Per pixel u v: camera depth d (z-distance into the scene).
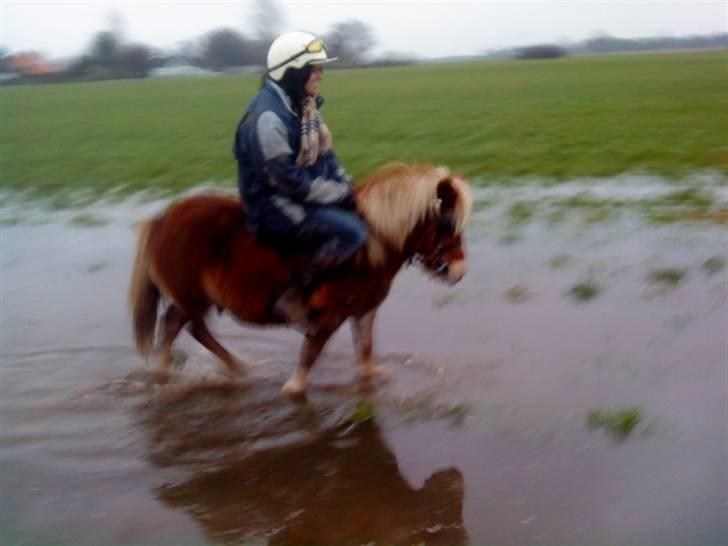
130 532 4.45
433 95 37.75
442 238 5.75
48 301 8.59
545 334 7.00
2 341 7.38
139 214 13.29
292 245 5.66
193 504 4.71
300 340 7.14
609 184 13.76
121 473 5.07
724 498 4.52
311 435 5.48
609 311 7.46
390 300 8.05
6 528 4.49
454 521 4.45
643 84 38.88
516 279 8.57
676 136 19.17
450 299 8.01
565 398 5.78
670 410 5.52
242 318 5.96
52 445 5.43
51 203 14.80
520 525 4.39
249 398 6.10
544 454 5.07
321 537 4.37
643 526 4.32
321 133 5.64
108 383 6.37
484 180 14.89
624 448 5.07
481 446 5.21
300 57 5.38
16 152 22.67
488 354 6.63
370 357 6.28
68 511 4.66
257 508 4.66
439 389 6.03
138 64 84.75
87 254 10.64
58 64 83.56
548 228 10.71
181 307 6.16
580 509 4.49
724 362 6.22
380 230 5.68
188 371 6.55
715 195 12.28
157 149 21.86
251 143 5.44
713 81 39.53
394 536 4.36
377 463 5.09
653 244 9.64
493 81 47.16
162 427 5.68
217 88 51.62
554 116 25.52
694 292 7.82
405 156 18.41
